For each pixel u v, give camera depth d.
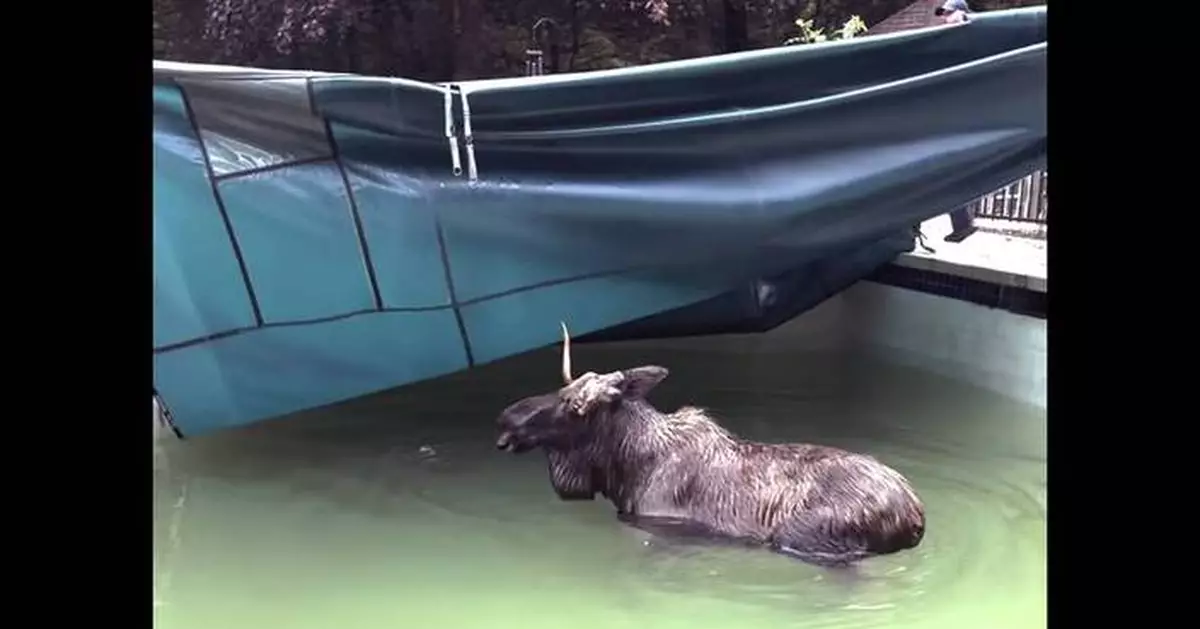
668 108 6.66
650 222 6.84
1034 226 10.66
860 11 16.89
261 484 6.86
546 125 6.58
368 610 5.00
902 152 6.83
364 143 6.45
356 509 6.39
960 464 7.00
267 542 5.88
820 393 8.97
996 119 6.81
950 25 6.71
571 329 7.07
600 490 6.07
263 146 6.32
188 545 5.84
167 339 6.43
